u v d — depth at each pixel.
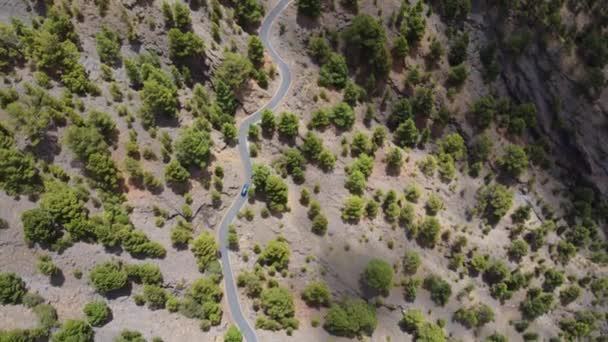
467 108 146.12
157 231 103.06
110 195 98.69
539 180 154.88
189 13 116.94
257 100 125.00
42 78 98.56
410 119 133.75
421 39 139.12
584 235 149.88
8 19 103.50
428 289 125.19
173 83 116.31
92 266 93.75
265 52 130.62
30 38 98.25
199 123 113.06
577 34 155.25
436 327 117.25
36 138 93.31
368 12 135.38
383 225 123.88
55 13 103.94
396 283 121.12
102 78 108.31
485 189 141.25
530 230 145.12
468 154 147.88
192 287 100.06
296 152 118.00
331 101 131.50
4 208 89.56
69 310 89.56
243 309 105.25
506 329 134.62
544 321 141.12
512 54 150.38
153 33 116.50
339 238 117.81
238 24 130.00
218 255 108.25
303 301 110.69
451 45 144.00
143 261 99.25
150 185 103.00
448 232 131.88
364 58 136.12
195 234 107.56
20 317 84.31
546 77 154.62
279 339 104.00
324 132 127.06
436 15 143.12
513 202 147.00
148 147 106.31
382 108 142.38
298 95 128.88
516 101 155.25
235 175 115.19
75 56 103.38
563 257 147.12
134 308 95.50
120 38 113.56
